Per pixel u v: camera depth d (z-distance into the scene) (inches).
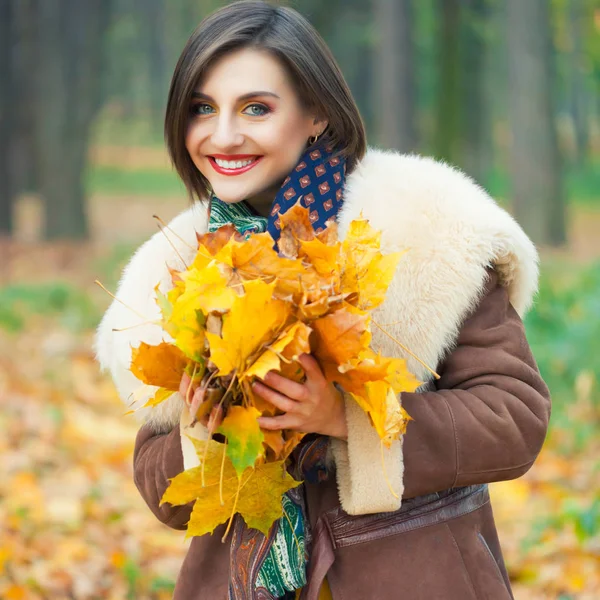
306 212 83.9
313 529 93.6
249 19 96.7
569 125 2390.5
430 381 93.8
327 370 81.7
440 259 89.7
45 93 909.2
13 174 987.3
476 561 92.6
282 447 82.8
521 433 88.9
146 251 105.2
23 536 214.2
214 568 98.3
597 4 1305.4
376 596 90.1
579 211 1419.8
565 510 220.7
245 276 79.5
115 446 293.4
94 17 930.1
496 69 1637.6
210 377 78.7
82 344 427.5
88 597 193.9
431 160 98.7
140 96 2393.0
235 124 97.0
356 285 80.4
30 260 784.9
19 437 285.0
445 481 88.5
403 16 822.5
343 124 98.1
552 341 337.7
